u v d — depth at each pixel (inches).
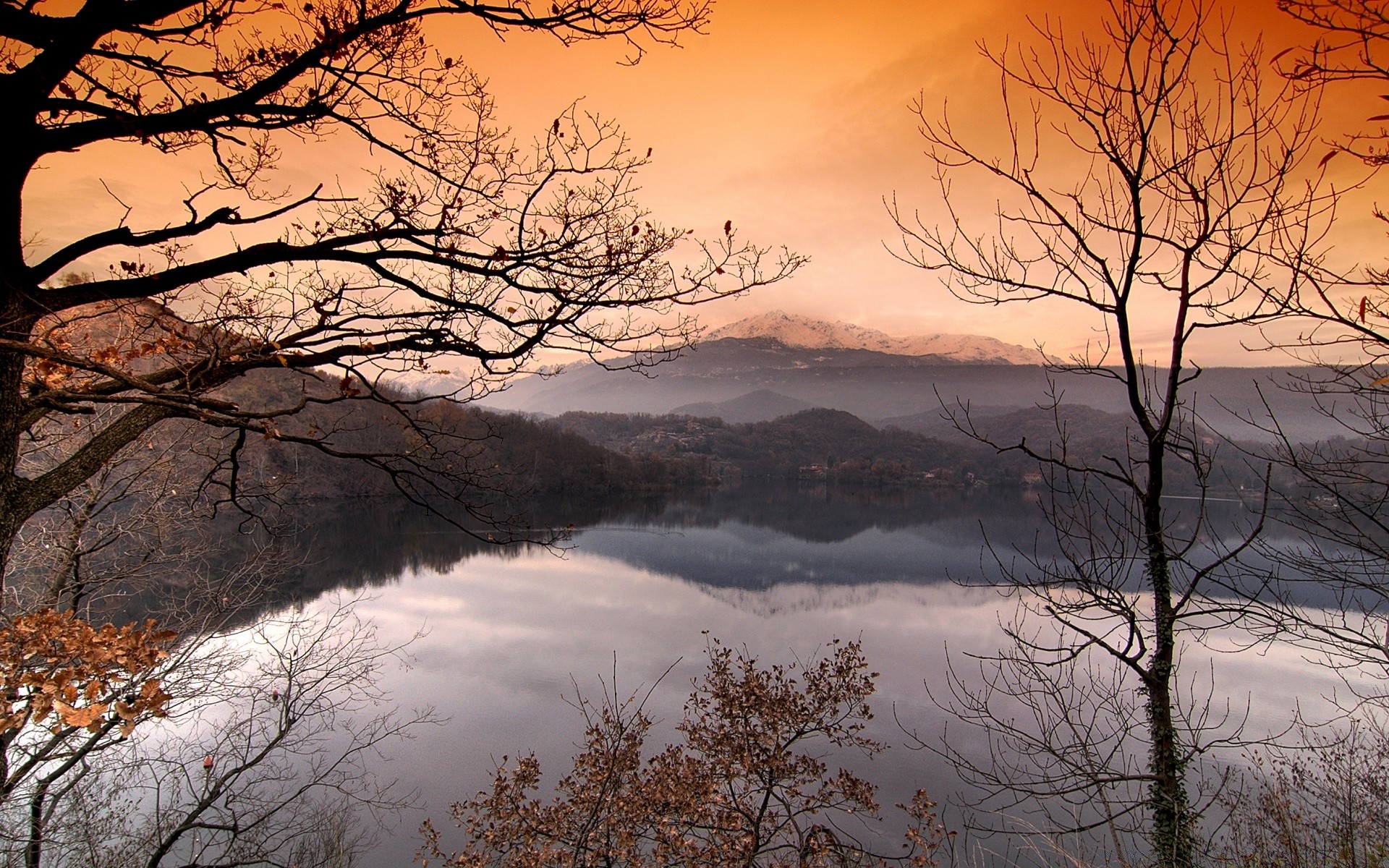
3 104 116.9
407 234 148.0
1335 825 233.0
